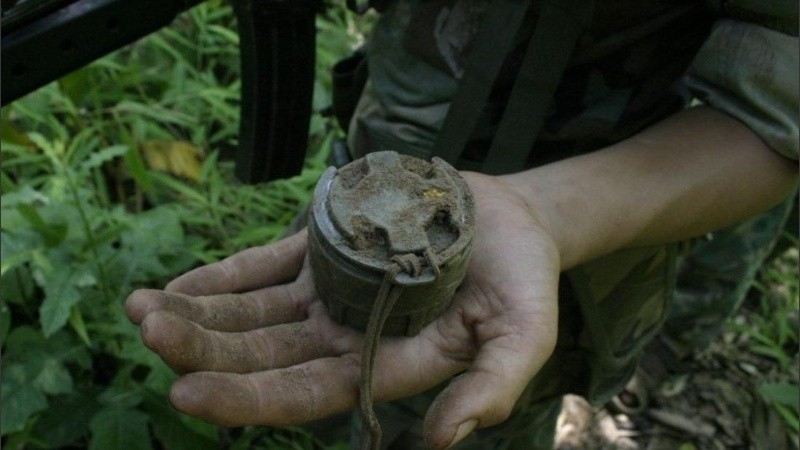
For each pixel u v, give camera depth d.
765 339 0.76
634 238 0.40
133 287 0.65
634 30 0.40
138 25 0.44
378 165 0.36
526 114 0.40
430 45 0.44
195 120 0.79
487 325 0.34
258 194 0.76
